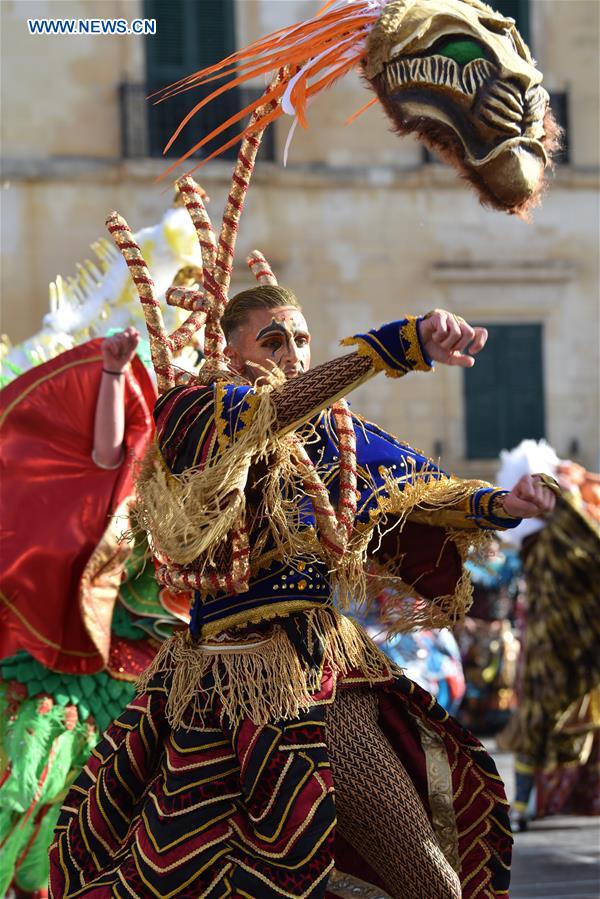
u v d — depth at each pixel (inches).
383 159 1534.2
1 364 414.9
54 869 233.6
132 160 1461.6
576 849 570.3
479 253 1555.1
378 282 1537.9
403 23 217.3
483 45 215.6
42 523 344.5
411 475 244.4
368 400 1557.6
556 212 1573.6
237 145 1501.0
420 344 205.5
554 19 1567.4
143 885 218.5
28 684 348.5
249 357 237.9
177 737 224.4
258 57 234.5
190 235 416.5
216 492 210.7
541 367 1584.6
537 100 219.0
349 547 236.8
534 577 616.7
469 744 243.8
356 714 235.0
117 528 343.9
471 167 217.2
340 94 1524.4
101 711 355.9
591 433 1587.1
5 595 344.2
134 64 1478.8
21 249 1450.5
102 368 350.0
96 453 346.9
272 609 223.8
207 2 1509.6
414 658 611.5
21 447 348.2
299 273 1523.1
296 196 1520.7
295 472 220.8
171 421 223.6
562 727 618.5
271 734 218.4
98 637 344.5
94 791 231.8
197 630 228.2
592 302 1582.2
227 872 217.9
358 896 240.5
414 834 227.8
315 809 215.6
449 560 254.1
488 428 1579.7
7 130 1455.5
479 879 244.8
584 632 605.9
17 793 344.5
